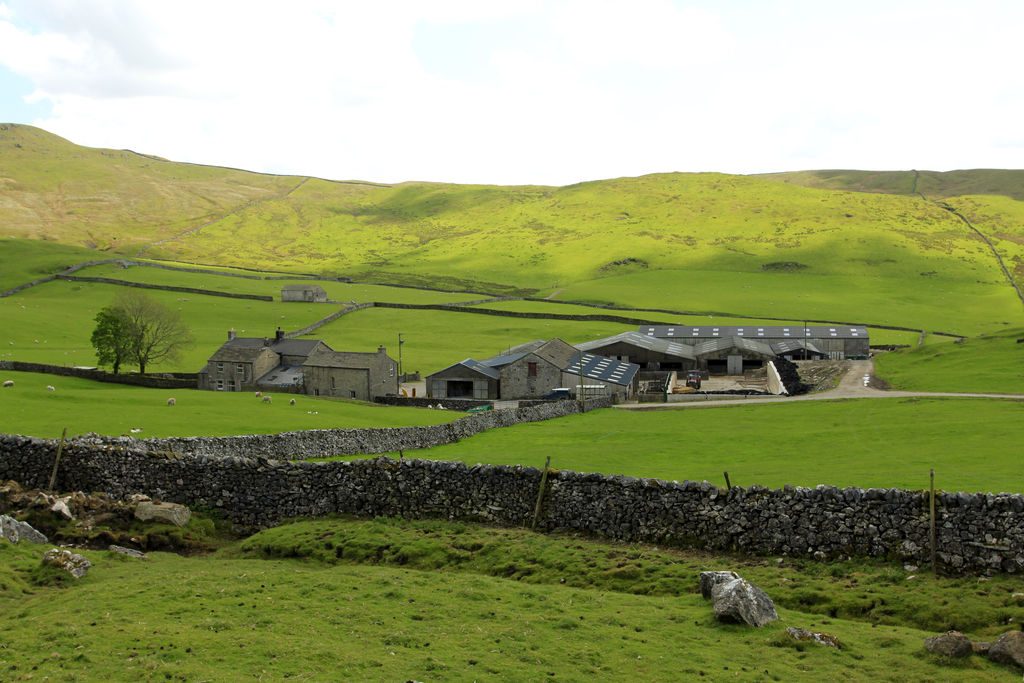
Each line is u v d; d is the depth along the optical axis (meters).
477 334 178.12
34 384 87.94
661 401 99.75
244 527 30.44
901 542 23.02
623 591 22.66
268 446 45.56
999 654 16.58
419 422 69.81
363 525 28.62
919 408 71.69
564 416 81.38
